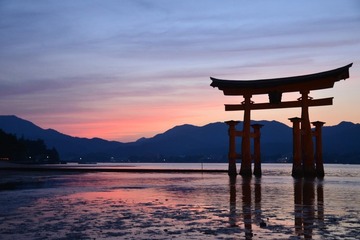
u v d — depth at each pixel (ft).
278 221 54.34
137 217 58.23
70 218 57.36
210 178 179.11
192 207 69.92
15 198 86.33
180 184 135.13
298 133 170.09
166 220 55.47
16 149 535.19
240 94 179.01
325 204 74.18
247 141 181.27
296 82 165.37
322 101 164.25
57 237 44.27
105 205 73.10
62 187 121.39
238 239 42.73
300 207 69.56
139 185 131.13
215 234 45.52
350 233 45.65
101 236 44.75
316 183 139.74
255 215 59.98
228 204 74.23
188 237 43.96
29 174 224.53
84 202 78.28
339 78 156.25
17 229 48.88
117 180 164.25
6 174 221.87
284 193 97.25
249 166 181.98
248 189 110.42
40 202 78.38
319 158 179.01
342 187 119.44
